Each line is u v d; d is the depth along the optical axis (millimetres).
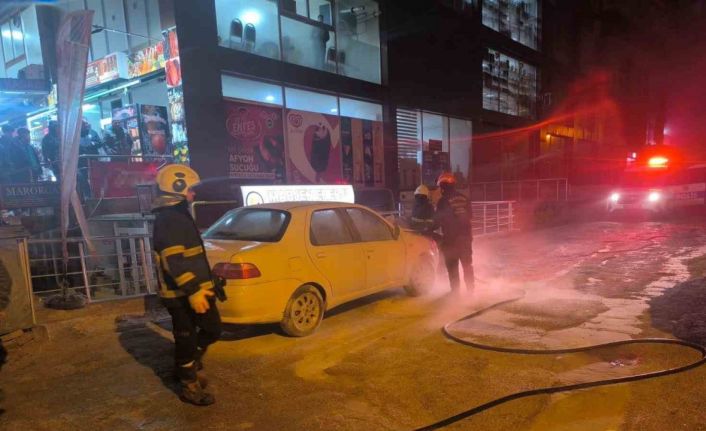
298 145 12062
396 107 15039
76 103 6016
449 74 17344
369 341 4840
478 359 4277
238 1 10633
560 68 24875
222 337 5020
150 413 3426
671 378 3754
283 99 11664
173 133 9805
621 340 4641
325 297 5250
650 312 5629
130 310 6078
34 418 3385
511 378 3855
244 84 10844
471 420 3213
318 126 12578
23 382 4000
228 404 3539
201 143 9711
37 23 11602
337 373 4055
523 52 21672
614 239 12453
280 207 5348
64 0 11703
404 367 4141
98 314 5848
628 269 8359
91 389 3842
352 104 13789
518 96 22078
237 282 4492
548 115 23891
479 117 19016
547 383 3742
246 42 10820
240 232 5277
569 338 4758
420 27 15930
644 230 14219
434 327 5270
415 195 7004
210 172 9875
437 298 6609
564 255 10172
